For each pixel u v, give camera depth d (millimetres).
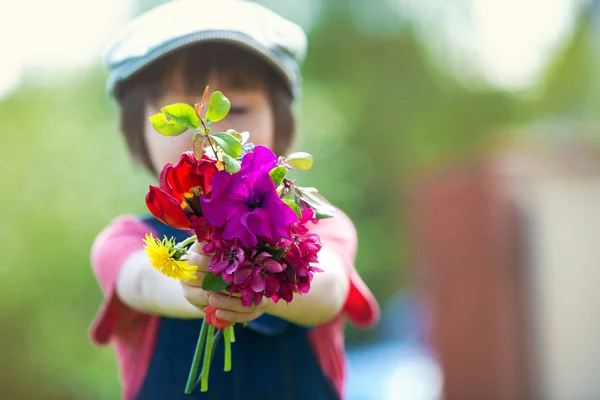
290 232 1658
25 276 5621
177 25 2223
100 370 5602
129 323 2311
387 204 9391
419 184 5316
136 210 5641
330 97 8648
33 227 5680
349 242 2301
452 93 11555
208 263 1706
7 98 6328
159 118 1692
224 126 2186
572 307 5168
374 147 10508
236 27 2207
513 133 5516
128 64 2252
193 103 2207
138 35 2264
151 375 2250
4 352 5648
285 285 1643
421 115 11234
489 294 4934
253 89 2215
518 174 5168
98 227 5684
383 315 8148
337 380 2346
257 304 1622
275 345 2215
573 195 5234
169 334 2244
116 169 5754
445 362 4992
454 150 11094
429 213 5086
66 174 5777
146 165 2330
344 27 10906
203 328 1910
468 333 4953
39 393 5688
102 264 2299
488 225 4949
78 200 5738
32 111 6219
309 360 2264
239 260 1608
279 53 2256
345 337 7910
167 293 2092
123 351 2371
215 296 1740
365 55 10969
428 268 5090
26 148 5879
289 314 2059
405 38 11203
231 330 1901
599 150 5234
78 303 5695
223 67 2193
